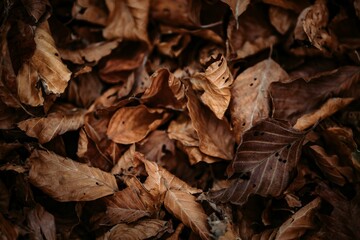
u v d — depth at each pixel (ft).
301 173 1.24
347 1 1.36
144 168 1.27
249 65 1.40
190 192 1.21
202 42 1.47
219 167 1.32
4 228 1.11
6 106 1.23
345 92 1.31
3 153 1.21
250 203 1.25
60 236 1.18
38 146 1.23
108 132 1.32
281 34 1.42
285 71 1.33
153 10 1.43
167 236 1.18
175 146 1.34
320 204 1.20
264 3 1.43
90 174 1.22
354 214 1.16
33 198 1.18
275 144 1.22
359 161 1.20
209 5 1.41
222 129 1.31
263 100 1.29
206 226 1.16
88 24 1.47
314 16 1.32
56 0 1.43
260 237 1.18
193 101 1.30
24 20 1.26
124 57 1.47
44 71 1.25
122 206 1.22
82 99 1.39
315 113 1.27
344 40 1.39
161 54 1.47
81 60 1.39
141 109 1.34
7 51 1.22
